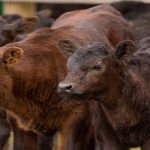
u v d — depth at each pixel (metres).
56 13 45.84
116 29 23.33
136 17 32.84
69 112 20.73
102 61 19.03
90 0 42.62
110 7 24.88
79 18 23.55
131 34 24.12
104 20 23.22
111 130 20.05
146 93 19.77
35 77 20.48
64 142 20.81
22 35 23.38
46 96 20.67
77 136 20.80
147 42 21.69
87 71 18.83
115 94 19.47
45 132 21.34
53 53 20.84
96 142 20.84
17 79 20.31
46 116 20.89
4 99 20.41
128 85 19.59
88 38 21.70
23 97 20.58
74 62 18.89
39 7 46.41
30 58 20.56
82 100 19.88
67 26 22.05
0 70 20.08
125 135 19.94
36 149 22.25
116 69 19.34
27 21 23.52
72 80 18.66
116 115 19.72
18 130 22.05
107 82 19.19
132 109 19.72
